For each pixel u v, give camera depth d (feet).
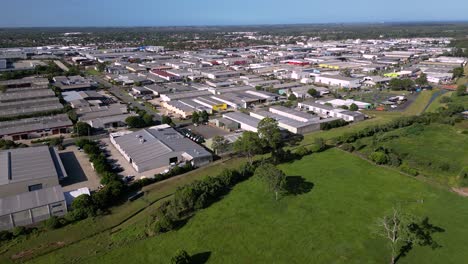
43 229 121.49
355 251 109.91
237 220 128.16
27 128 222.07
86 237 118.83
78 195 141.08
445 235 117.19
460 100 312.29
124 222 129.18
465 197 143.23
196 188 139.64
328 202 140.36
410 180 159.63
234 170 160.15
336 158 187.32
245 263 105.19
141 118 247.91
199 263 105.40
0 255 108.78
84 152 194.90
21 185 143.13
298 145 211.41
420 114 272.72
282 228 122.93
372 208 135.23
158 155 178.91
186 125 250.57
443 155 189.37
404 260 105.60
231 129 239.09
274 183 138.72
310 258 107.14
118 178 158.40
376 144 202.80
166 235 119.75
